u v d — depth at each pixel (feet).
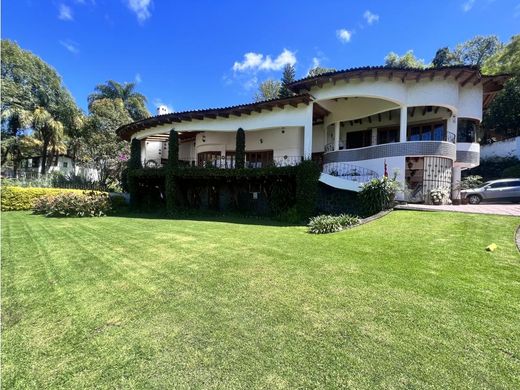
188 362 8.98
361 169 53.72
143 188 61.87
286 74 131.03
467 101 54.24
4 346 10.06
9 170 99.25
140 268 18.44
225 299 13.51
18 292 14.66
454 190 53.72
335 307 12.45
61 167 120.37
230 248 23.62
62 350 9.80
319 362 8.81
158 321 11.59
